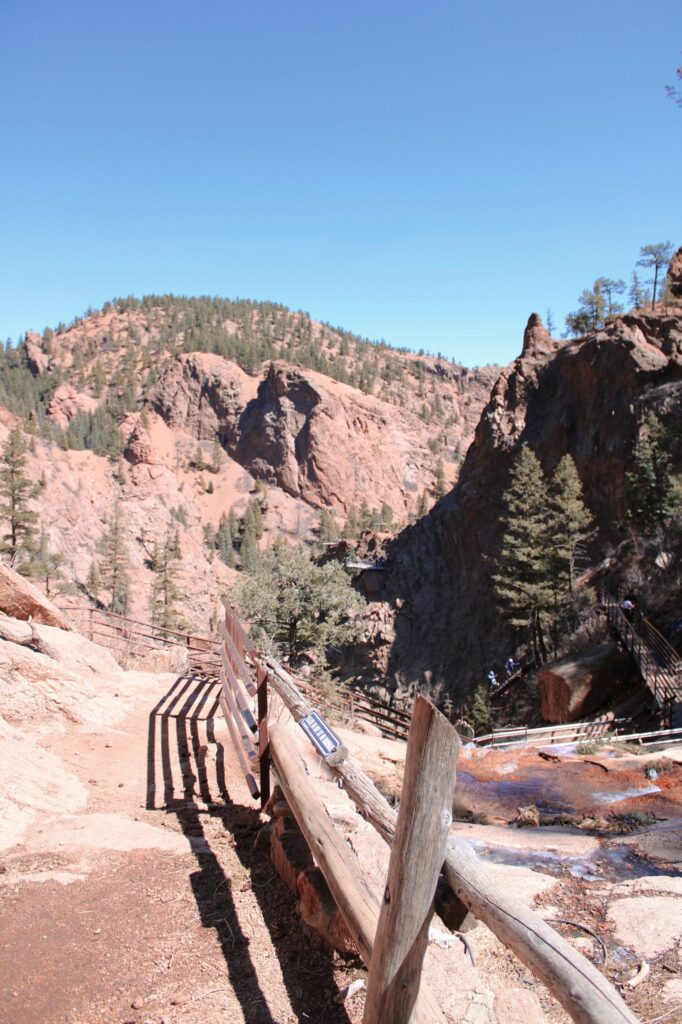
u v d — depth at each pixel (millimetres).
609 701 26094
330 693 17031
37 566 58438
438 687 65938
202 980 3410
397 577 81750
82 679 8703
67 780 6355
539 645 47406
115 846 4922
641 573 39781
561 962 1970
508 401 73000
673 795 8711
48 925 3857
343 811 4145
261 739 5727
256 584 35094
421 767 2207
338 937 3527
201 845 5039
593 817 8203
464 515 75062
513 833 6871
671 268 67188
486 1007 2977
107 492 166750
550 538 47188
